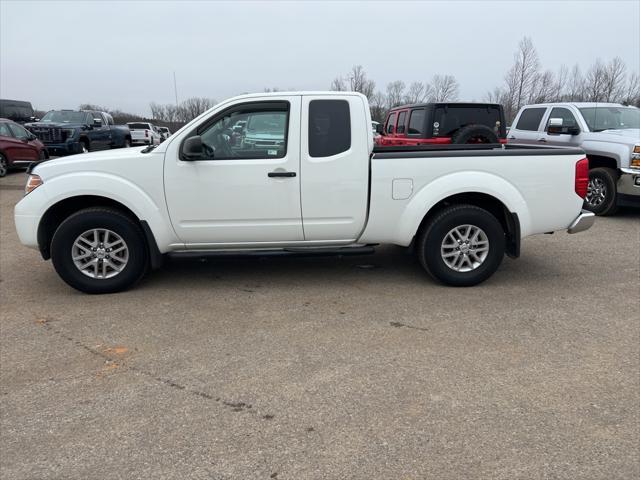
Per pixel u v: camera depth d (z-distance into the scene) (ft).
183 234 15.89
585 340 12.79
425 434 9.00
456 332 13.28
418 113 32.45
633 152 27.04
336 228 16.21
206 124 15.44
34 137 51.67
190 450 8.61
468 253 16.60
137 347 12.46
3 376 11.09
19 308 15.03
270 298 15.85
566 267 19.11
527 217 16.39
